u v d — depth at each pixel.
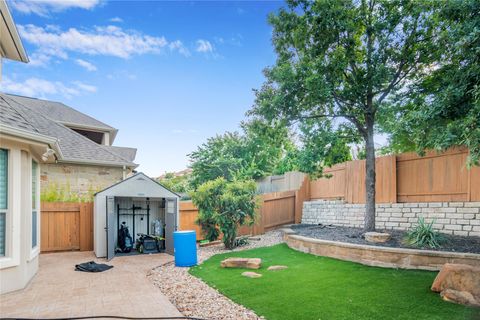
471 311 4.15
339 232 9.78
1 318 4.45
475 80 5.74
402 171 9.52
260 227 12.69
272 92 9.38
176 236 8.16
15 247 6.00
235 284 5.89
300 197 14.05
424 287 5.21
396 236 8.25
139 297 5.41
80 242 11.05
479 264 5.64
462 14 6.03
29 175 6.55
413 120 6.58
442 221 8.25
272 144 10.59
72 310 4.78
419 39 8.43
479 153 5.12
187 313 4.56
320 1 8.26
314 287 5.44
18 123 6.41
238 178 20.31
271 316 4.25
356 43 9.05
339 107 9.44
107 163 13.63
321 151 9.76
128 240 10.74
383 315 4.13
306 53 9.02
